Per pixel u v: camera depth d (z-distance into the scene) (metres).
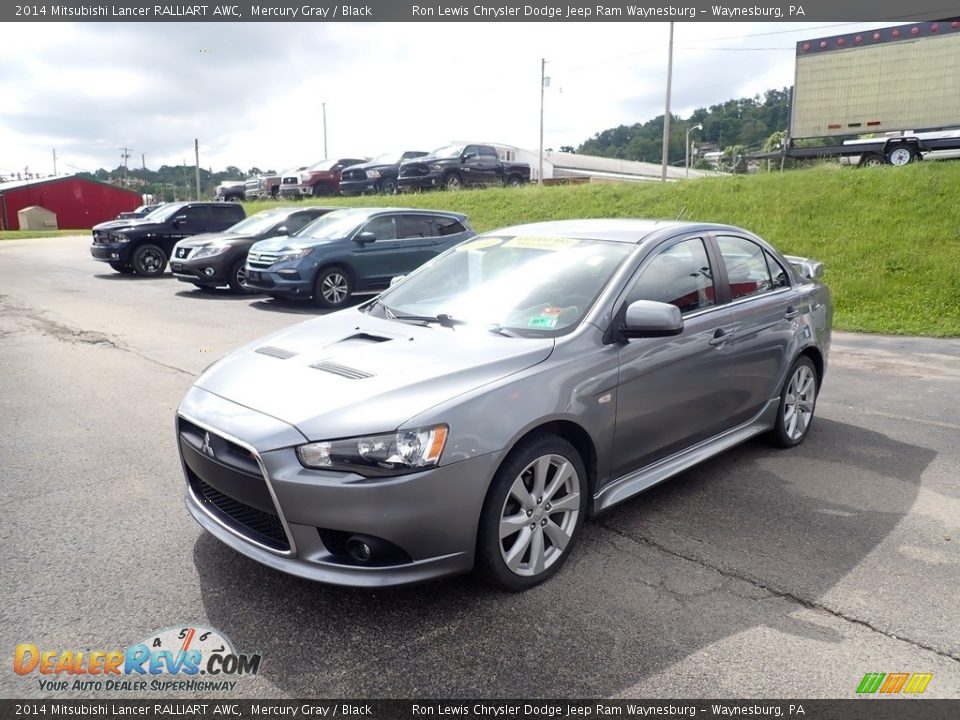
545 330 3.47
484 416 2.87
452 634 2.76
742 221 15.14
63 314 10.29
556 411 3.11
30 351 7.79
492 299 3.82
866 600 3.03
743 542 3.55
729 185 17.12
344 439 2.70
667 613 2.92
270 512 2.81
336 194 26.20
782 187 16.05
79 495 3.99
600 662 2.60
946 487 4.27
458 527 2.82
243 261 12.73
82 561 3.26
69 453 4.66
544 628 2.81
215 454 2.97
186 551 3.37
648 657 2.63
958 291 10.99
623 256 3.83
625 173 46.78
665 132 23.80
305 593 3.03
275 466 2.73
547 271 3.90
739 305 4.37
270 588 3.06
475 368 3.07
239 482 2.88
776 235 14.14
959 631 2.81
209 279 12.59
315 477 2.69
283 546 2.89
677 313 3.35
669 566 3.30
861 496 4.14
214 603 2.95
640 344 3.60
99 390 6.21
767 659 2.63
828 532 3.67
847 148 18.12
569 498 3.26
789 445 4.96
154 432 5.10
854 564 3.34
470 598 3.01
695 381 3.95
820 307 5.23
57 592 3.01
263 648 2.67
